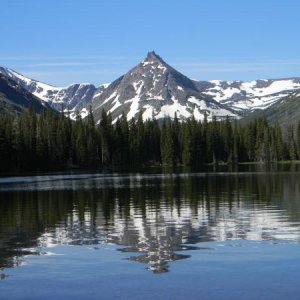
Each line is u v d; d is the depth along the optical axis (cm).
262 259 2483
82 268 2386
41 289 2089
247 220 3803
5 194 6869
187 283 2122
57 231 3459
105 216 4250
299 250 2664
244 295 1966
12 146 15375
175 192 6669
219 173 12356
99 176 12138
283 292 1991
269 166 17262
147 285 2108
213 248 2752
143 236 3183
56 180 10469
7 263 2500
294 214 4097
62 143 17888
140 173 13662
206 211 4447
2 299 1984
